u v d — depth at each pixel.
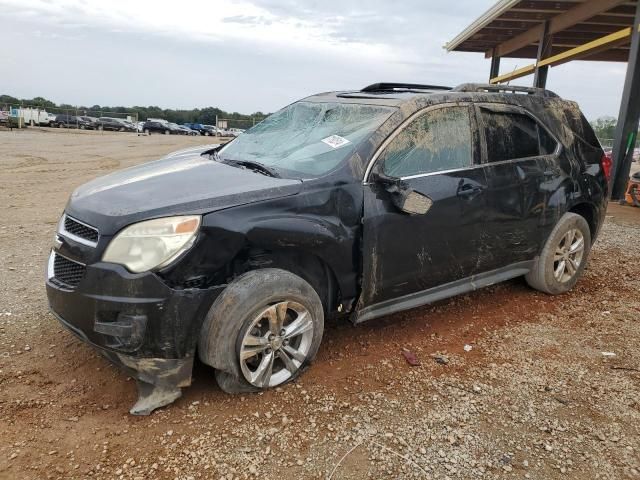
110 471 2.51
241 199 3.02
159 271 2.77
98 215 2.94
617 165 10.66
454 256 3.96
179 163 3.99
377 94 4.32
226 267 2.97
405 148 3.69
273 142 4.15
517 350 3.91
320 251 3.24
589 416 3.10
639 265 6.12
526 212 4.40
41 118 49.47
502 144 4.29
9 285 4.79
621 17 12.20
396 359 3.70
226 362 2.95
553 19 13.12
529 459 2.72
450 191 3.83
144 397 2.99
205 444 2.72
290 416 2.98
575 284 5.31
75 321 2.93
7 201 9.22
